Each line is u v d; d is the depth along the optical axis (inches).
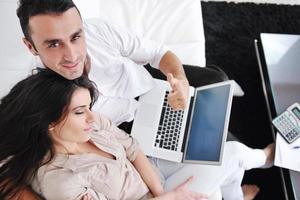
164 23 66.9
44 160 40.8
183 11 67.4
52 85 38.3
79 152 44.6
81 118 41.3
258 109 74.9
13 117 38.6
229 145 56.0
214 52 81.0
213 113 54.4
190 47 65.8
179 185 50.4
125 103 58.1
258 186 67.3
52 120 38.7
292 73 66.7
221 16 84.5
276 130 61.3
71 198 40.7
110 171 45.3
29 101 37.9
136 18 67.0
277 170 68.2
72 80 39.6
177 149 55.0
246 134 72.7
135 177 48.9
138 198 49.0
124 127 58.5
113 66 55.4
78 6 59.6
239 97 76.3
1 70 51.2
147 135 56.4
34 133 38.8
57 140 41.6
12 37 51.8
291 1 85.0
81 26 40.9
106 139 47.8
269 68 67.4
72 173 41.8
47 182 40.5
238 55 80.4
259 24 83.0
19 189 39.5
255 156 59.1
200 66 64.2
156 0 68.2
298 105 61.6
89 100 41.8
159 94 58.8
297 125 60.1
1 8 52.1
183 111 57.0
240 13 84.4
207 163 51.3
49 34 38.4
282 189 66.5
